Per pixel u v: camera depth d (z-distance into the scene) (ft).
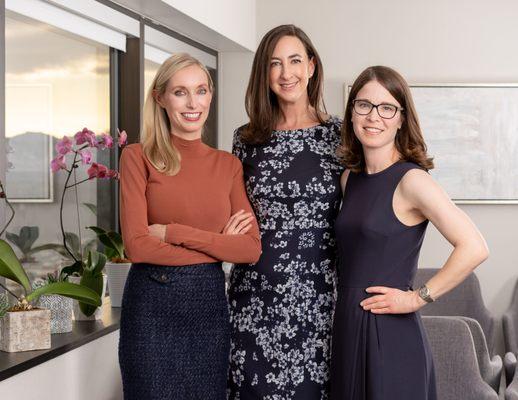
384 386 8.87
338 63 19.98
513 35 19.65
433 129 19.76
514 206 19.75
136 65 14.94
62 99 12.87
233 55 19.86
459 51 19.76
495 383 14.29
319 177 9.87
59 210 12.74
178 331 8.97
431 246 19.88
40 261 12.16
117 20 14.06
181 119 9.13
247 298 9.93
